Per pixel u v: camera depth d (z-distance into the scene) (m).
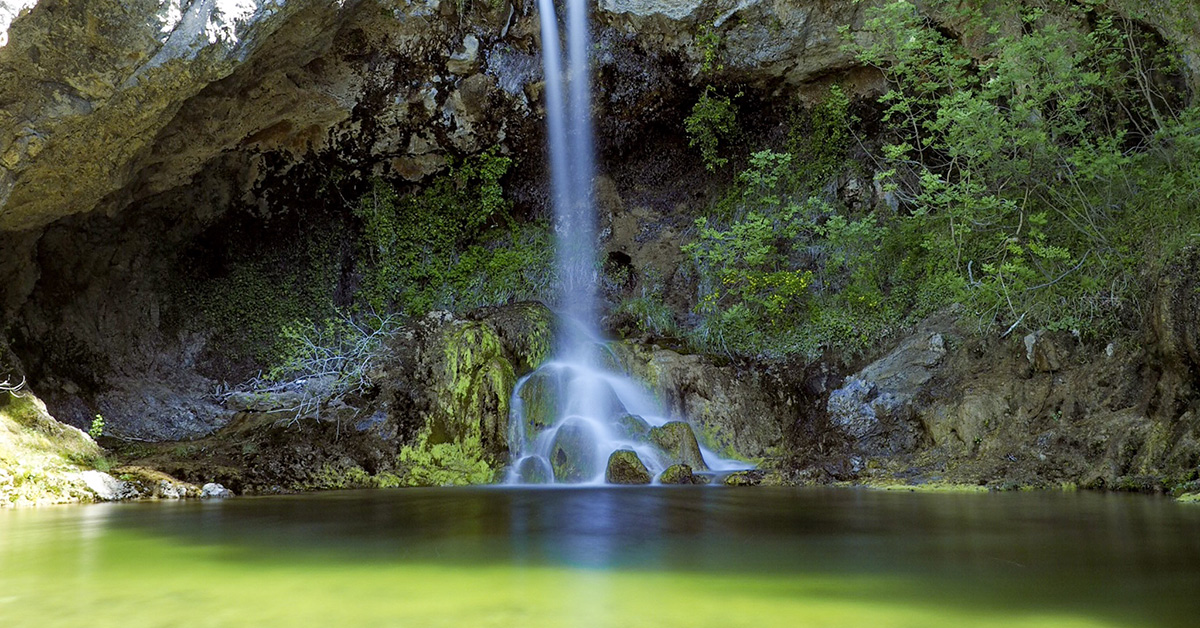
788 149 14.76
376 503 7.93
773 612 3.12
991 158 10.77
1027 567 4.03
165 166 12.18
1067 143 11.52
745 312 13.08
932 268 12.14
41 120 8.99
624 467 10.55
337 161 14.59
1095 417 9.10
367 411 11.44
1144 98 11.24
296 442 10.76
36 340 11.65
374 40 13.09
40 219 10.58
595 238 15.85
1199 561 4.15
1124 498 7.30
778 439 11.77
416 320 13.47
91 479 8.49
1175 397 8.34
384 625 2.94
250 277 14.16
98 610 3.21
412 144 14.71
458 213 15.32
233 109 12.21
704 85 14.56
